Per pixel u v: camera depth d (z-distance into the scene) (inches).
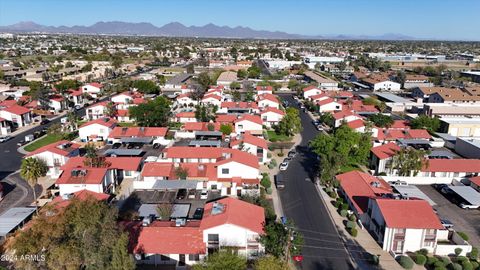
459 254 1977.1
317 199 2596.0
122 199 2529.5
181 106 5374.0
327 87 7170.3
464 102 5487.2
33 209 2247.8
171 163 2829.7
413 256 1939.0
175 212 2246.6
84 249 1401.3
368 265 1879.9
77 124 4407.0
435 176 2933.1
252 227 1852.9
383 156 3043.8
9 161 3245.6
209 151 3097.9
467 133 4163.4
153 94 6033.5
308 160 3373.5
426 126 4220.0
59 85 5782.5
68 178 2482.8
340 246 2038.6
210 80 6574.8
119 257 1434.5
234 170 2679.6
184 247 1836.9
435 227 1943.9
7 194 2583.7
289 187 2783.0
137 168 2839.6
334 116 4384.8
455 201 2591.0
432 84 7337.6
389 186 2672.2
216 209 1995.6
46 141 3826.3
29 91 5605.3
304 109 5482.3
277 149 3678.6
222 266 1573.6
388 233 1971.0
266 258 1663.4
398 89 7145.7
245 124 3988.7
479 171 2908.5
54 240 1402.6
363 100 5674.2
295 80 7760.8
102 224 1491.1
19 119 4362.7
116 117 4660.4
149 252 1803.6
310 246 2031.3
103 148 3597.4
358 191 2477.9
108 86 6560.0
